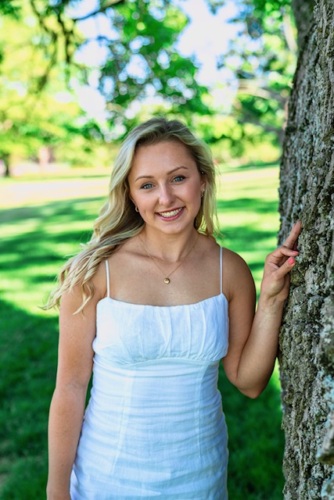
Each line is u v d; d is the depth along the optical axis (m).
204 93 6.83
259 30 11.93
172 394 1.73
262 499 3.18
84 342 1.80
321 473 1.27
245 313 1.88
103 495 1.76
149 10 6.28
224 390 4.43
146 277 1.77
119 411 1.74
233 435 3.79
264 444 3.61
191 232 1.86
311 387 1.36
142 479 1.74
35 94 7.38
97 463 1.77
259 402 4.21
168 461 1.74
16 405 4.45
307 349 1.38
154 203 1.73
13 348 5.64
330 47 1.38
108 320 1.72
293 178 1.94
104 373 1.77
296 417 1.45
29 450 3.85
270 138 22.67
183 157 1.74
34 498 3.29
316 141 1.54
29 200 21.52
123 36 6.03
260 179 17.91
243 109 16.78
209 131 9.56
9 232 13.45
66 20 5.66
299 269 1.53
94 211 15.67
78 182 29.20
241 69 14.58
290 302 1.59
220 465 1.84
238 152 22.06
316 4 1.60
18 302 7.33
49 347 5.62
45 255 10.35
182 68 6.07
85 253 1.80
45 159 44.19
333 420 1.11
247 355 1.80
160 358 1.72
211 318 1.74
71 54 5.76
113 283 1.76
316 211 1.42
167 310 1.72
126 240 1.83
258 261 7.82
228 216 11.58
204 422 1.78
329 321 1.23
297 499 1.43
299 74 2.08
